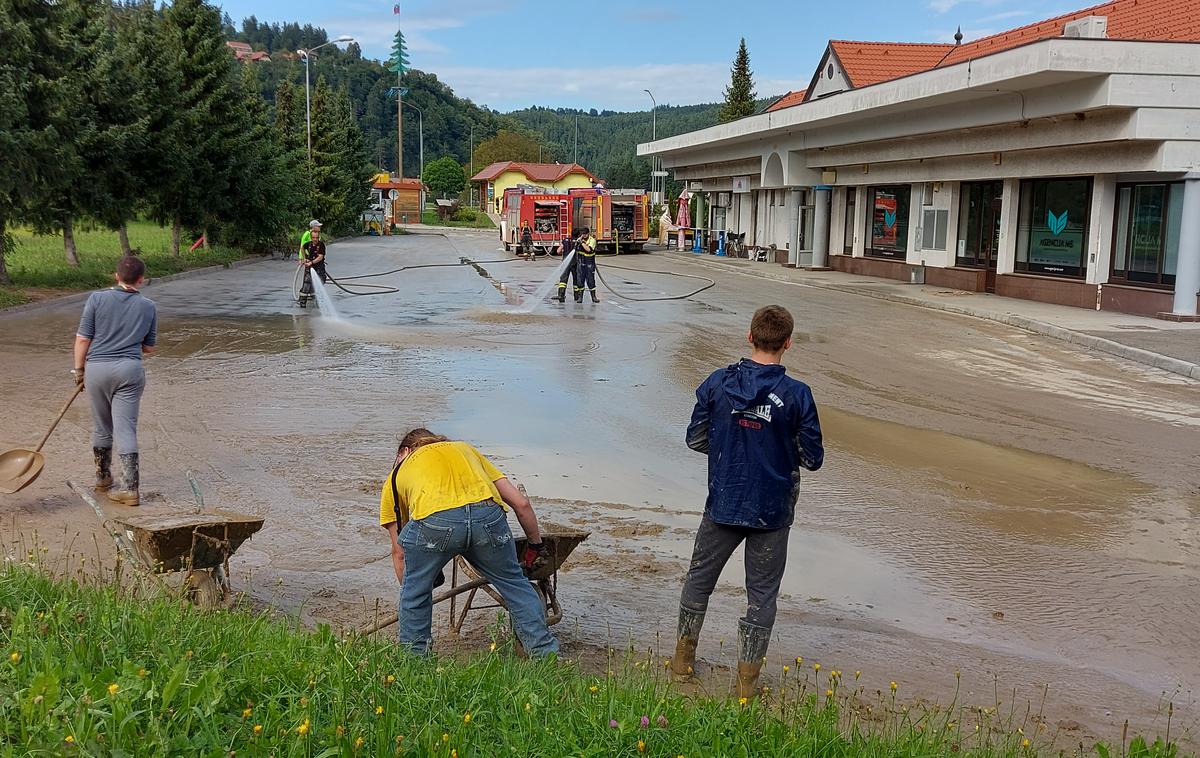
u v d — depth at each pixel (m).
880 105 27.23
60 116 21.27
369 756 3.18
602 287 29.28
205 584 5.18
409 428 10.52
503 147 135.25
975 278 27.45
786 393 4.66
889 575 6.65
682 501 8.23
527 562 5.06
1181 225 20.17
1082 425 11.54
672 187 118.69
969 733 4.38
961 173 27.58
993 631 5.78
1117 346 16.86
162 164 30.59
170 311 21.19
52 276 25.02
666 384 13.62
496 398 12.32
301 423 10.63
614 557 6.77
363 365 14.58
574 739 3.46
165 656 3.88
